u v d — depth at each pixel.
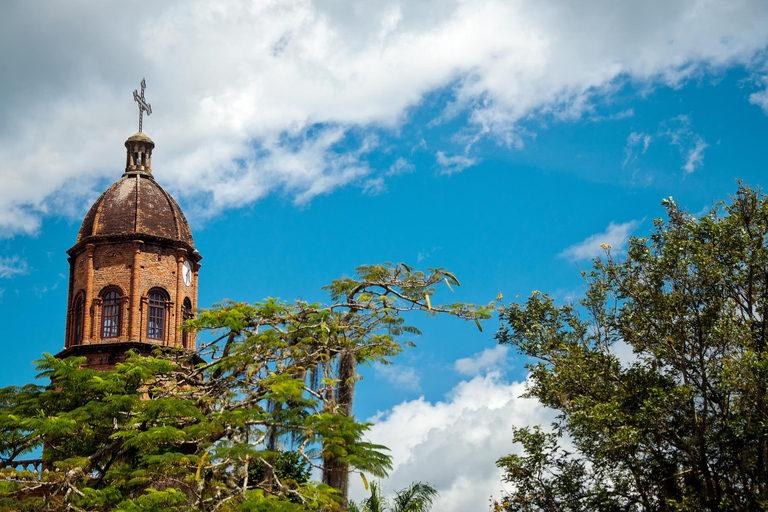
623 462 30.02
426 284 29.20
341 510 24.52
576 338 33.22
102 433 27.72
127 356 47.09
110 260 50.44
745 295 31.17
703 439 29.05
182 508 23.75
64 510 24.50
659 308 31.17
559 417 31.52
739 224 30.88
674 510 28.97
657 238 32.38
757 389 27.83
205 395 27.78
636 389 30.45
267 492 24.77
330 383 26.75
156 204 52.47
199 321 28.59
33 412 27.56
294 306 28.94
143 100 56.03
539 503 30.16
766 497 27.00
